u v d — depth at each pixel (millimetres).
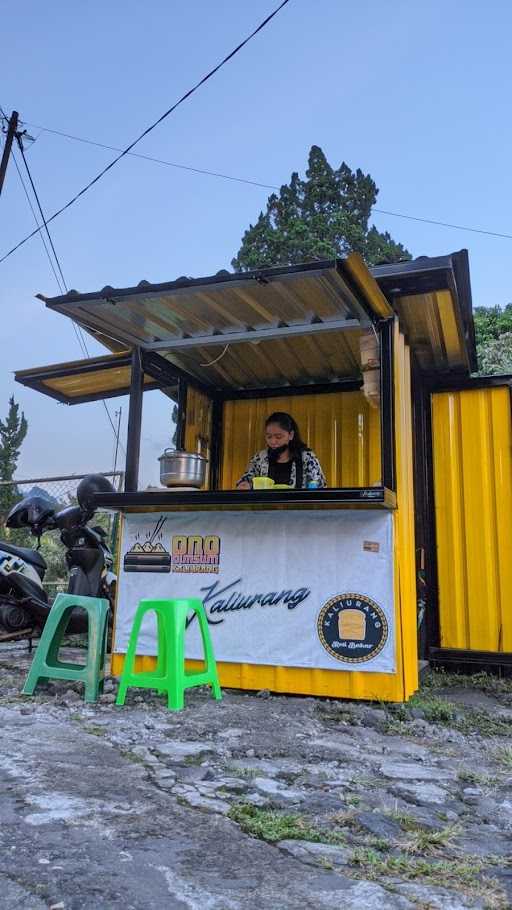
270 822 1983
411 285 4547
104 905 1467
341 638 4113
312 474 5188
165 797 2182
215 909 1479
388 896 1583
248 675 4262
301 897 1556
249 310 4551
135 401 5215
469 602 5707
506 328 21094
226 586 4438
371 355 4727
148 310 4578
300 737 3123
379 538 4145
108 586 5953
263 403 6777
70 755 2625
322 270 3826
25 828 1866
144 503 4480
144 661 4555
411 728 3449
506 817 2213
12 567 5684
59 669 3799
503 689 4992
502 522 5715
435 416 6070
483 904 1578
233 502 4223
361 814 2117
